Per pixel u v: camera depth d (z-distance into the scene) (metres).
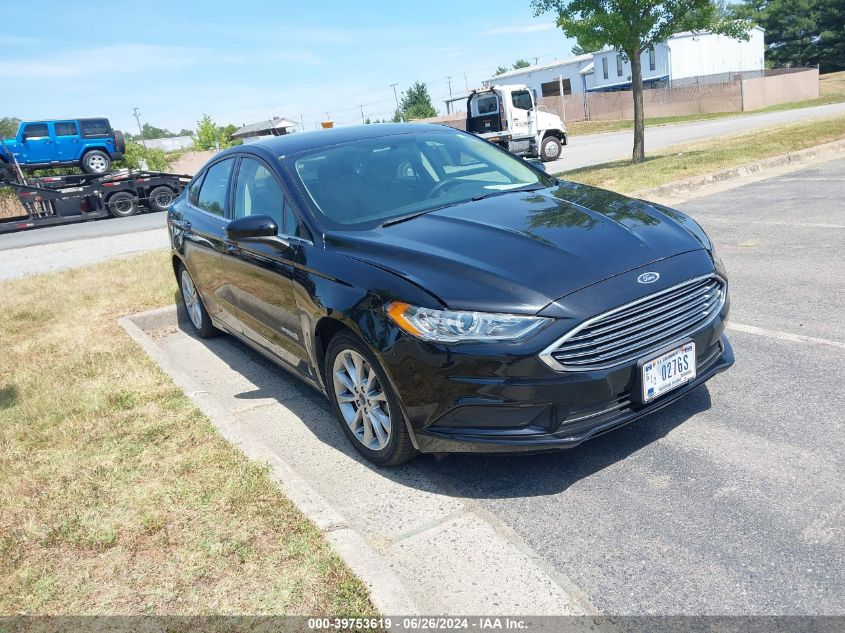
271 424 4.15
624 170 12.24
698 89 40.78
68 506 3.27
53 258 12.10
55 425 4.19
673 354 3.10
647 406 3.10
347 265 3.40
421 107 75.81
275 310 4.12
